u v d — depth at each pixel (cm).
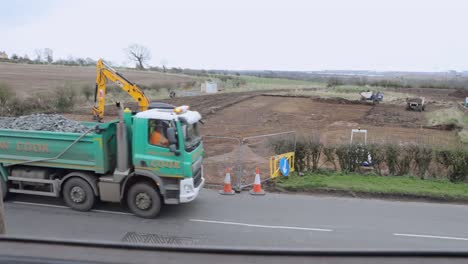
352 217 923
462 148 1232
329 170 1295
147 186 865
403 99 4584
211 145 1852
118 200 886
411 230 845
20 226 805
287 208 980
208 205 988
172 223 853
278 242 762
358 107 3778
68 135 881
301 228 844
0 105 2558
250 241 764
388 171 1290
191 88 6009
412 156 1236
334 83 8075
